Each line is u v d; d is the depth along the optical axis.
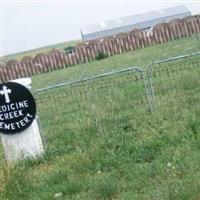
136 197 6.69
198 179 6.65
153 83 13.32
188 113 9.90
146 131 9.52
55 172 8.30
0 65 35.34
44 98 14.86
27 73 34.41
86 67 28.94
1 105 9.48
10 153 9.38
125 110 11.93
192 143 8.22
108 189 7.09
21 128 9.52
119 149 8.83
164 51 26.50
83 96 14.48
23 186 7.92
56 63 34.62
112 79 15.03
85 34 53.66
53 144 10.28
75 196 7.23
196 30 34.75
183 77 13.31
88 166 8.32
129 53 32.03
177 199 6.33
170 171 7.19
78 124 11.30
